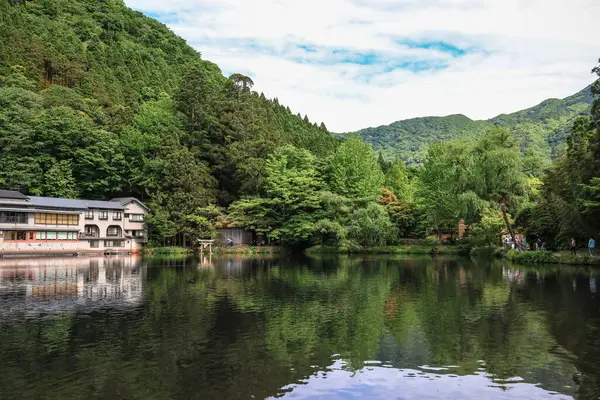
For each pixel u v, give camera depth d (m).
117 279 32.06
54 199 63.12
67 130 70.00
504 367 12.69
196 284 29.23
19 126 67.56
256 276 34.09
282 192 69.62
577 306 20.42
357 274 35.34
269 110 107.44
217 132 83.69
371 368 12.70
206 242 65.31
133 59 115.25
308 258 56.56
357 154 72.19
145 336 15.86
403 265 44.00
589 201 36.62
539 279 29.73
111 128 80.31
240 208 71.00
